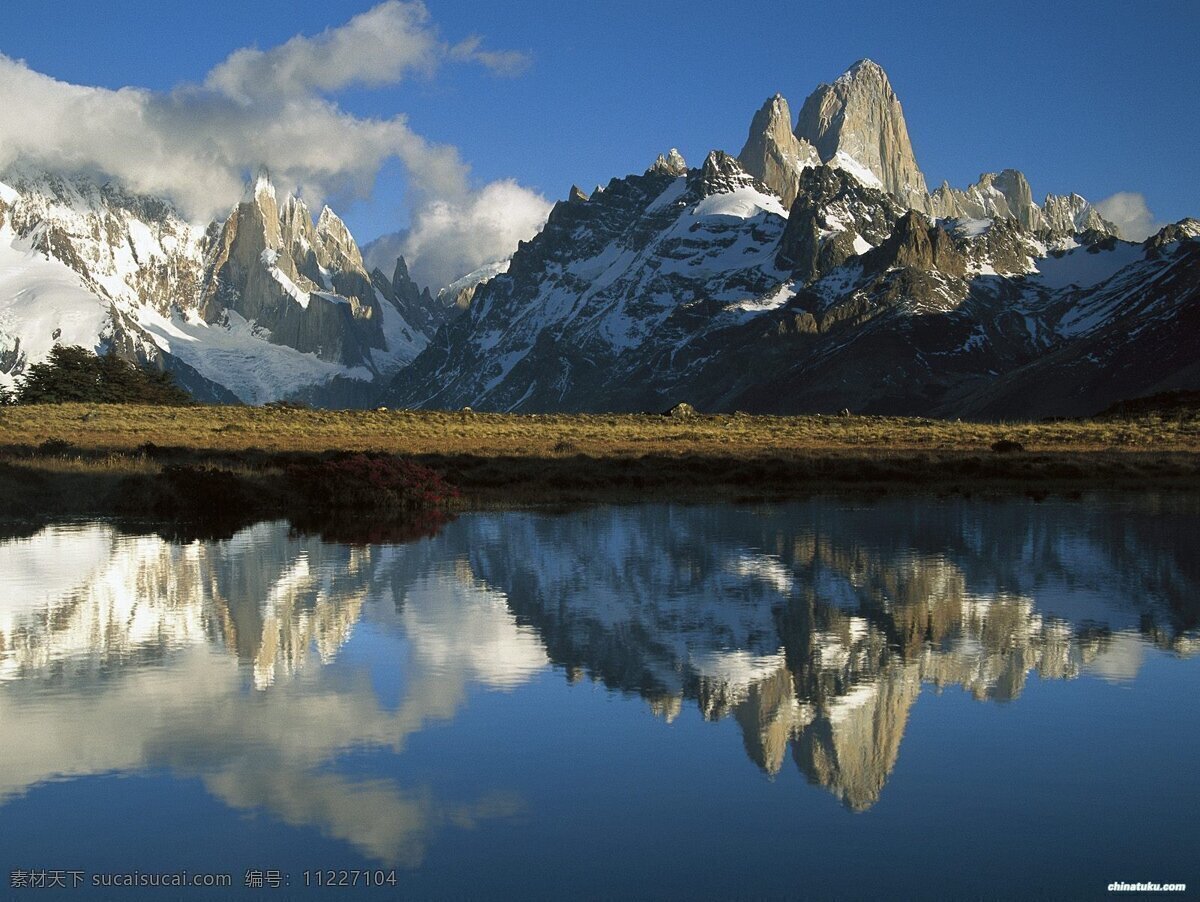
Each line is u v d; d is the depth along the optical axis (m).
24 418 112.56
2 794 12.62
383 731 14.69
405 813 12.12
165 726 14.84
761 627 20.98
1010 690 16.70
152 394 168.50
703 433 104.25
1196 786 12.88
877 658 18.61
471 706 15.79
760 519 39.81
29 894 10.42
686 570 27.70
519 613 22.28
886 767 13.49
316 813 12.13
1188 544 32.47
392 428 107.75
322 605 23.08
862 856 11.15
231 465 59.38
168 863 11.00
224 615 22.08
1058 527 36.88
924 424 125.06
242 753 13.85
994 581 26.12
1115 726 14.96
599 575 26.94
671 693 16.47
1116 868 10.89
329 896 10.34
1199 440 90.31
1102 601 23.53
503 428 110.12
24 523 39.00
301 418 121.06
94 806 12.30
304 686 16.80
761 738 14.48
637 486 54.94
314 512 42.88
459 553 30.91
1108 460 67.31
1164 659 18.53
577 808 12.27
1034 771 13.34
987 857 11.12
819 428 115.81
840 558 29.89
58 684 16.89
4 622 21.44
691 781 13.02
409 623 21.23
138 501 42.53
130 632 20.52
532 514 42.06
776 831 11.73
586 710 15.62
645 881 10.61
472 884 10.57
